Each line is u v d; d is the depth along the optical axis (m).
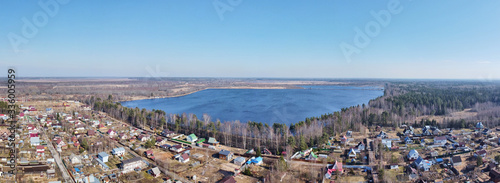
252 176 75.12
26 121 128.00
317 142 99.56
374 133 119.62
